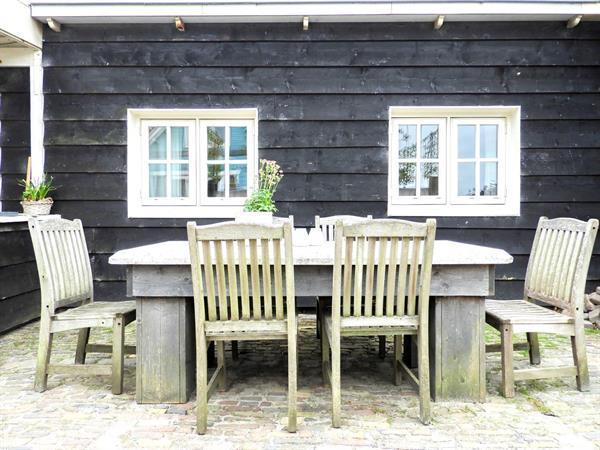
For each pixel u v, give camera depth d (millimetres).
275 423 2012
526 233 4141
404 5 3902
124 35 4117
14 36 3750
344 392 2367
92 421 2029
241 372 2688
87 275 2686
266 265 1906
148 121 4250
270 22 4102
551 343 3191
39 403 2217
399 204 4238
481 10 3898
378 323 1996
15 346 3156
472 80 4113
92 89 4121
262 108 4133
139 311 2227
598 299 3814
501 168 4242
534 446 1801
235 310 1938
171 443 1834
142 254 2191
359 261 1965
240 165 4266
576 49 4105
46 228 2354
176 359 2229
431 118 4250
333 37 4113
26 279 3670
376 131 4133
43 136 4145
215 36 4117
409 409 2156
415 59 4113
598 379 2488
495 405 2184
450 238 4145
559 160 4133
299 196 4148
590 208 4145
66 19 4023
